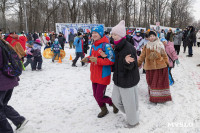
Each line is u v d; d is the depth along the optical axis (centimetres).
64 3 4022
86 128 301
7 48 253
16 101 419
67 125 313
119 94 294
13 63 248
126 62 259
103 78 310
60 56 1036
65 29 2216
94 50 318
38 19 4166
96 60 289
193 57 1115
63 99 432
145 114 345
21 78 623
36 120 330
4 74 242
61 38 1341
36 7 3781
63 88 516
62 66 848
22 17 3744
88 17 4469
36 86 534
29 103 408
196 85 526
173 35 1173
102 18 4406
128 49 270
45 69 778
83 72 725
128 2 4184
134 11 4447
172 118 329
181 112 352
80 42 823
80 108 381
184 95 443
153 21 4703
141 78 618
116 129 295
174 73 688
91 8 4247
